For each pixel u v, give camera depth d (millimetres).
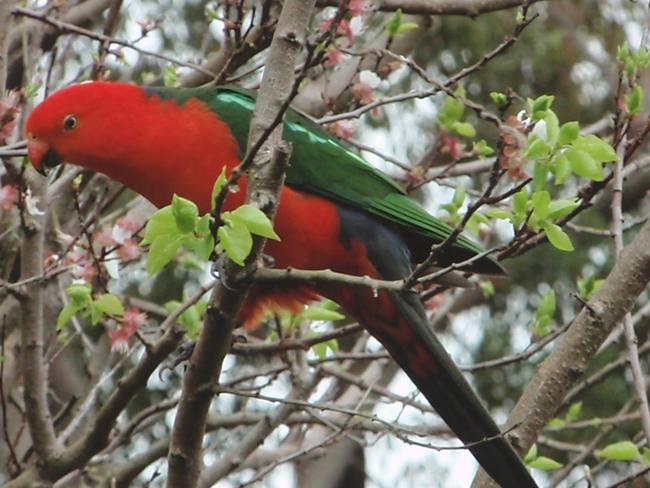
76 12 13062
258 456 12656
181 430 8508
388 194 10312
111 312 9711
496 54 9789
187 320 10336
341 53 10828
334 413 12906
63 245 11156
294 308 10289
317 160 10180
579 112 19359
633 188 17109
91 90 9906
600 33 19828
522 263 18750
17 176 9953
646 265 9148
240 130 9852
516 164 8031
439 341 9609
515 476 8812
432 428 12516
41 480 10023
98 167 10023
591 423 11977
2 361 10836
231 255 7375
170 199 10008
